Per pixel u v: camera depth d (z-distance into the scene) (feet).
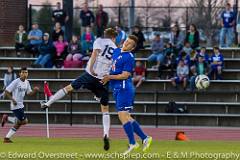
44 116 192.13
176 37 214.69
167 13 250.98
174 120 189.16
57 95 112.68
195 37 205.46
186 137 142.61
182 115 188.96
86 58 210.38
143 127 181.06
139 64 199.31
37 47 215.92
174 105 190.08
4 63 214.69
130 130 101.30
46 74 207.41
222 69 201.05
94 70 114.93
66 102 195.11
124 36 135.23
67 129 171.32
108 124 115.24
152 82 200.34
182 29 233.35
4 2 227.20
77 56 209.26
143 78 198.49
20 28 218.59
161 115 189.16
